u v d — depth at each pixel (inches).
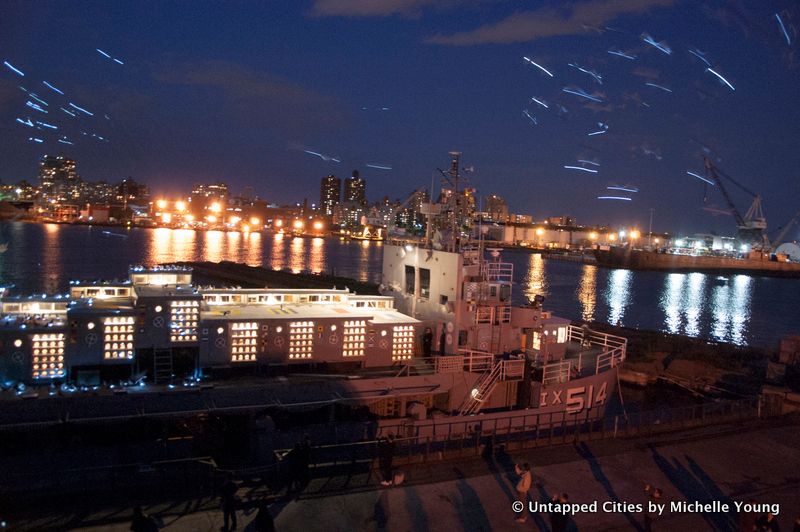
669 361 1824.6
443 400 958.4
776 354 2060.8
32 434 721.6
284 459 664.4
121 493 594.9
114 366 818.2
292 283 3917.3
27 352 775.1
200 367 855.7
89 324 800.3
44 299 895.1
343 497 601.3
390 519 562.9
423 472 674.2
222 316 904.9
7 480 620.7
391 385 891.4
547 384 994.1
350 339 942.4
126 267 4741.6
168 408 761.0
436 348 1016.2
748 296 5526.6
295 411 834.8
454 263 1046.4
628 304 4463.6
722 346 2207.2
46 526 517.7
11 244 6619.1
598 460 744.3
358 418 897.5
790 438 863.1
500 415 931.3
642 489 669.3
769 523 526.0
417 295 1128.8
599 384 1093.1
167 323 833.5
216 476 631.2
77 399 726.5
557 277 6702.8
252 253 7834.6
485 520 574.6
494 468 698.2
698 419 922.1
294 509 571.5
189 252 7283.5
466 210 1115.3
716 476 717.3
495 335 1091.3
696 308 4409.5
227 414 787.4
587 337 1476.4
